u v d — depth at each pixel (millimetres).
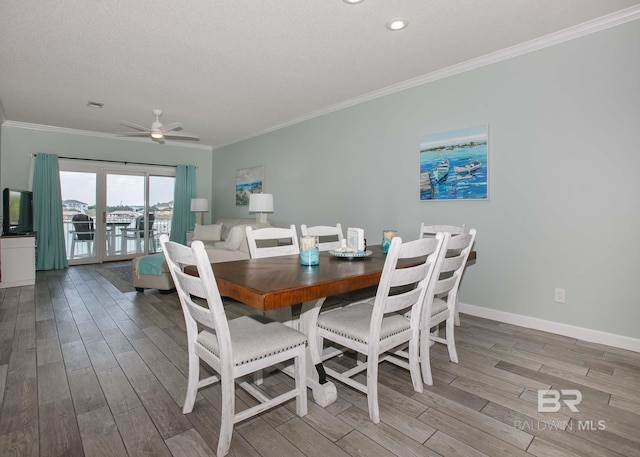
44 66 3322
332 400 1835
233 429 1631
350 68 3373
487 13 2439
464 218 3334
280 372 2213
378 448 1503
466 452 1475
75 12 2420
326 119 4754
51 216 5840
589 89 2598
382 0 2291
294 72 3479
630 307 2486
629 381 2055
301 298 1440
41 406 1811
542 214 2852
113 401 1861
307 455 1463
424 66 3326
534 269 2916
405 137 3787
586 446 1506
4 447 1497
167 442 1539
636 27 2395
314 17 2490
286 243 5301
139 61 3215
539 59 2830
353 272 1772
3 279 4477
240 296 1450
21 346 2598
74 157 6148
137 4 2328
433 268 1930
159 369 2236
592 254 2627
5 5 2330
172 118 5227
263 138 6020
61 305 3709
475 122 3217
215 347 1530
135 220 6934
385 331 1749
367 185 4219
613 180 2516
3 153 5535
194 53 3053
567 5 2342
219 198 7477
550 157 2795
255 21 2541
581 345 2584
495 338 2734
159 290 4367
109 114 5004
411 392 1950
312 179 5023
